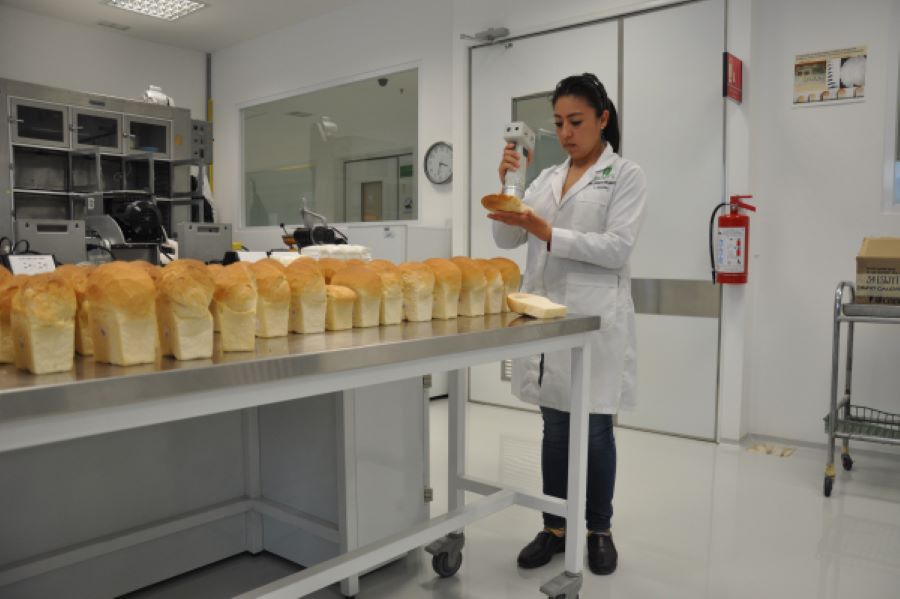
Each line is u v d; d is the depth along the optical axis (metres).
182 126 5.01
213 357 0.96
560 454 2.00
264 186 6.07
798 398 3.27
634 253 3.55
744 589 1.85
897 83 2.96
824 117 3.13
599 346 1.89
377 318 1.34
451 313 1.48
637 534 2.23
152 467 1.85
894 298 2.54
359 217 5.24
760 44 3.25
